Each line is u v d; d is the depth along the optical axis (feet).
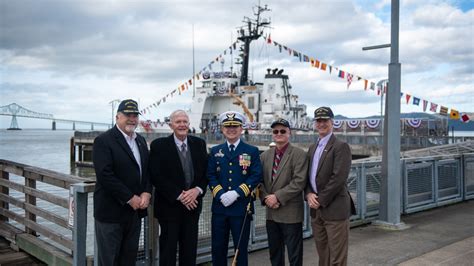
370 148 69.62
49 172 18.38
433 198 29.66
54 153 196.75
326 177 14.33
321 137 14.83
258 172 15.10
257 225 20.25
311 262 18.24
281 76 106.42
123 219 13.65
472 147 42.96
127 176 13.60
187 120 14.99
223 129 15.52
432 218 26.27
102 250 13.64
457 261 17.51
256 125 98.94
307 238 22.04
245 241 15.10
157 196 15.10
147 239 16.25
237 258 15.07
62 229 34.01
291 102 110.42
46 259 18.70
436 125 87.35
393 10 23.58
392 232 22.76
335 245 14.39
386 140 24.11
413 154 43.45
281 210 14.99
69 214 15.62
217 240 15.30
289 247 15.05
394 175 23.73
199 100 112.88
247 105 108.58
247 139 87.25
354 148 71.77
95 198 13.76
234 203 14.99
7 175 22.97
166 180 14.57
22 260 19.36
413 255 18.56
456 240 21.07
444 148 45.24
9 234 21.45
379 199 24.73
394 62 23.62
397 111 23.67
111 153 13.48
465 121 35.83
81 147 138.00
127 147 13.73
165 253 14.84
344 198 14.46
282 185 14.92
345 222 14.40
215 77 114.11
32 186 20.16
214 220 15.35
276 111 103.09
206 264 18.16
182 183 14.74
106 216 13.50
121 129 13.85
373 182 25.75
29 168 19.93
